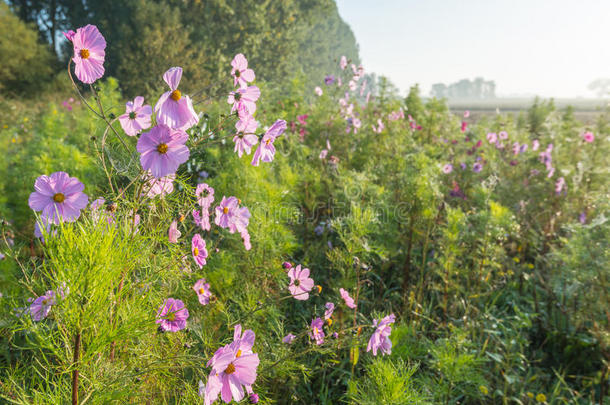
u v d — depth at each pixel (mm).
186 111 1177
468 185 5293
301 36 29000
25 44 20578
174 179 1556
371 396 1782
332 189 4379
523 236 4160
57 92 19562
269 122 4996
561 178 4691
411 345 2387
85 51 1267
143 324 1105
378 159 5309
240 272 2613
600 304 2820
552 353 3035
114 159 1564
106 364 1218
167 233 1633
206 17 21938
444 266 3174
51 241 1002
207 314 2166
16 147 5371
